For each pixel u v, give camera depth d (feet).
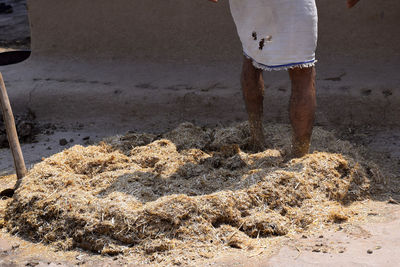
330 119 20.86
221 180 15.38
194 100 21.91
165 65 24.03
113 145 18.44
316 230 13.16
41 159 18.58
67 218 13.48
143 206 13.52
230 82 22.30
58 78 24.16
